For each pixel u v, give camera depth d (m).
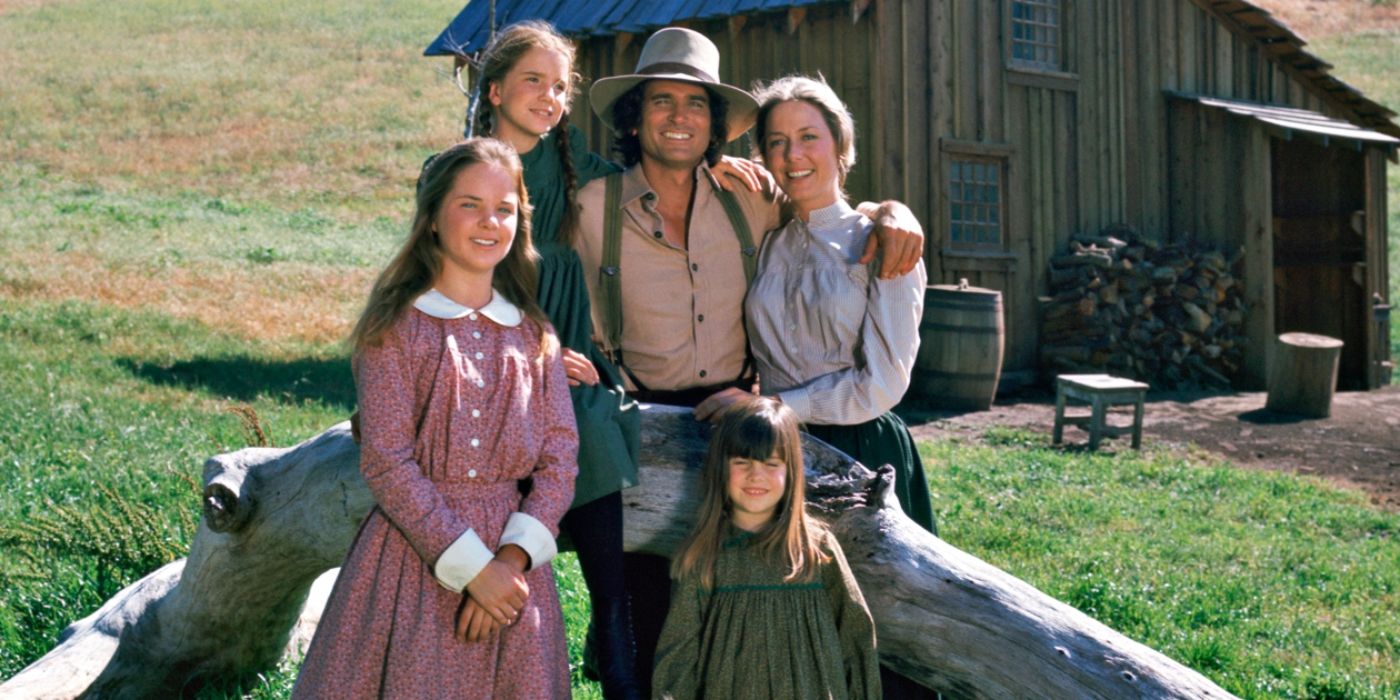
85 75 35.84
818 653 3.10
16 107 32.53
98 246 21.47
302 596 4.40
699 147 3.65
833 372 3.64
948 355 12.66
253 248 22.70
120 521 5.62
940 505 8.60
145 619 4.43
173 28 41.69
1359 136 15.92
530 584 2.92
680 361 3.73
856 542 3.41
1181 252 15.47
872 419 3.65
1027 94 14.80
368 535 2.88
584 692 4.60
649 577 3.88
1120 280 14.98
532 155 3.48
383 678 2.77
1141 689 3.01
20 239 21.33
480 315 2.94
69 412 10.32
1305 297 17.27
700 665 3.12
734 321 3.78
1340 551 8.02
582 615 5.38
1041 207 14.95
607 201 3.65
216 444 8.54
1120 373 14.76
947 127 13.88
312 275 20.94
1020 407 13.20
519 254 3.08
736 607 3.10
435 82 37.31
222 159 30.17
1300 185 17.42
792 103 3.66
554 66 3.38
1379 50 43.47
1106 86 15.64
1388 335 16.97
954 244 14.00
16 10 42.81
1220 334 15.65
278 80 36.72
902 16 13.41
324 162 30.53
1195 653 5.76
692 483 3.60
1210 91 16.70
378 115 34.22
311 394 12.45
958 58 14.02
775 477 3.10
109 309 16.83
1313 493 9.88
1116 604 6.41
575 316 3.41
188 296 18.52
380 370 2.81
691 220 3.72
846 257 3.64
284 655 4.71
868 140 13.32
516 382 2.91
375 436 2.77
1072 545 7.68
